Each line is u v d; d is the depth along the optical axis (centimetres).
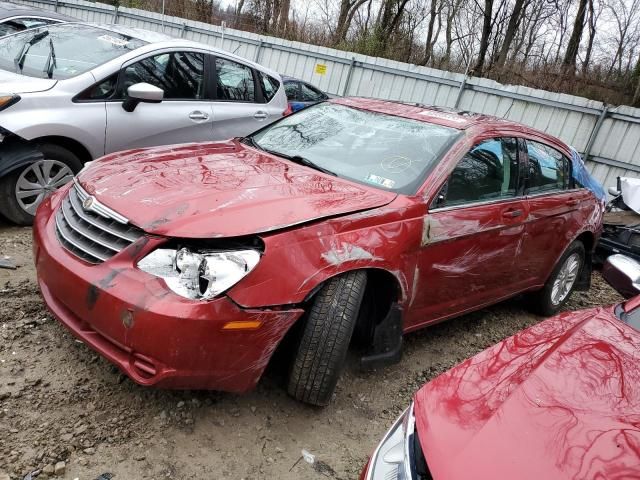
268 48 1469
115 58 512
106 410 275
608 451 170
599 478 160
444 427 185
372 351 320
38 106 451
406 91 1296
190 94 566
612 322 259
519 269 430
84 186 299
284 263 258
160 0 2136
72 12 1783
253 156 360
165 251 251
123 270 251
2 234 449
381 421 313
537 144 444
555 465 164
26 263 407
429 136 374
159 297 240
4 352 302
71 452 247
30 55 523
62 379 290
